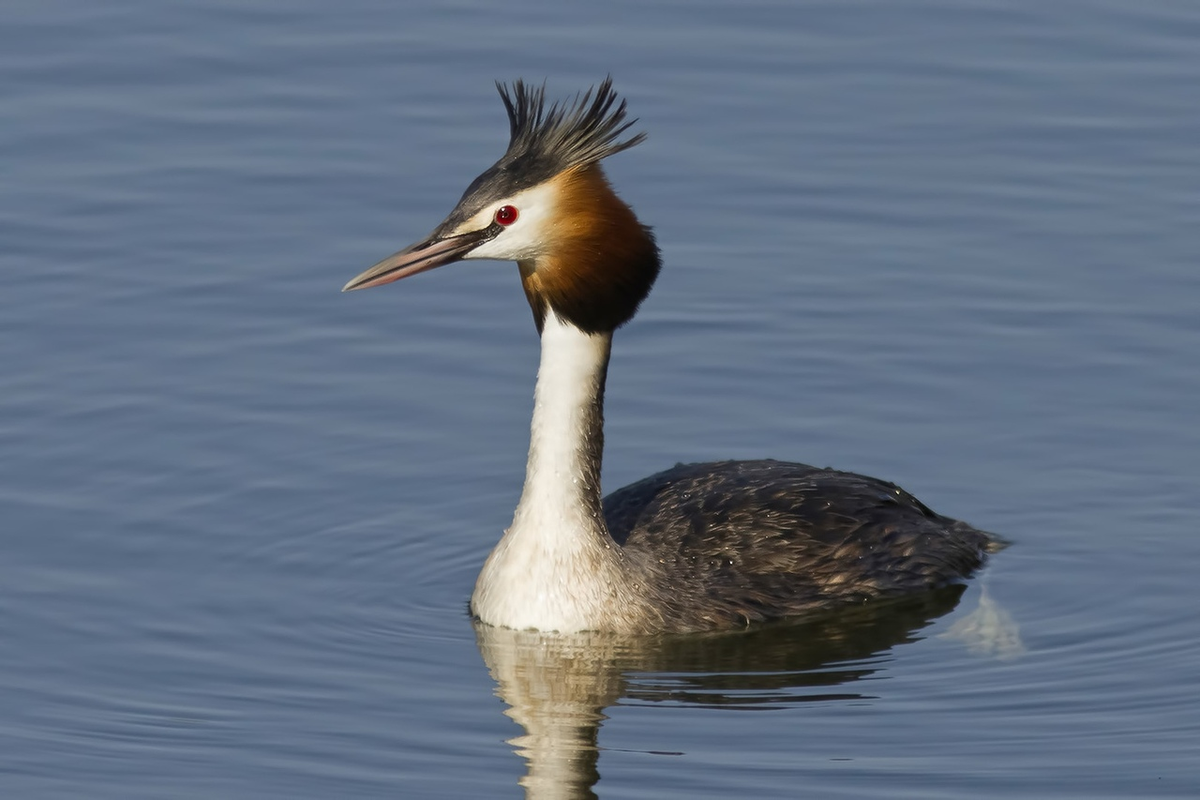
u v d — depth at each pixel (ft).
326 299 64.54
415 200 68.54
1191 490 55.77
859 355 62.13
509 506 56.03
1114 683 46.75
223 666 47.67
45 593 50.88
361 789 42.19
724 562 50.16
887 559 51.44
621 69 75.51
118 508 54.90
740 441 58.70
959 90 74.64
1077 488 56.13
